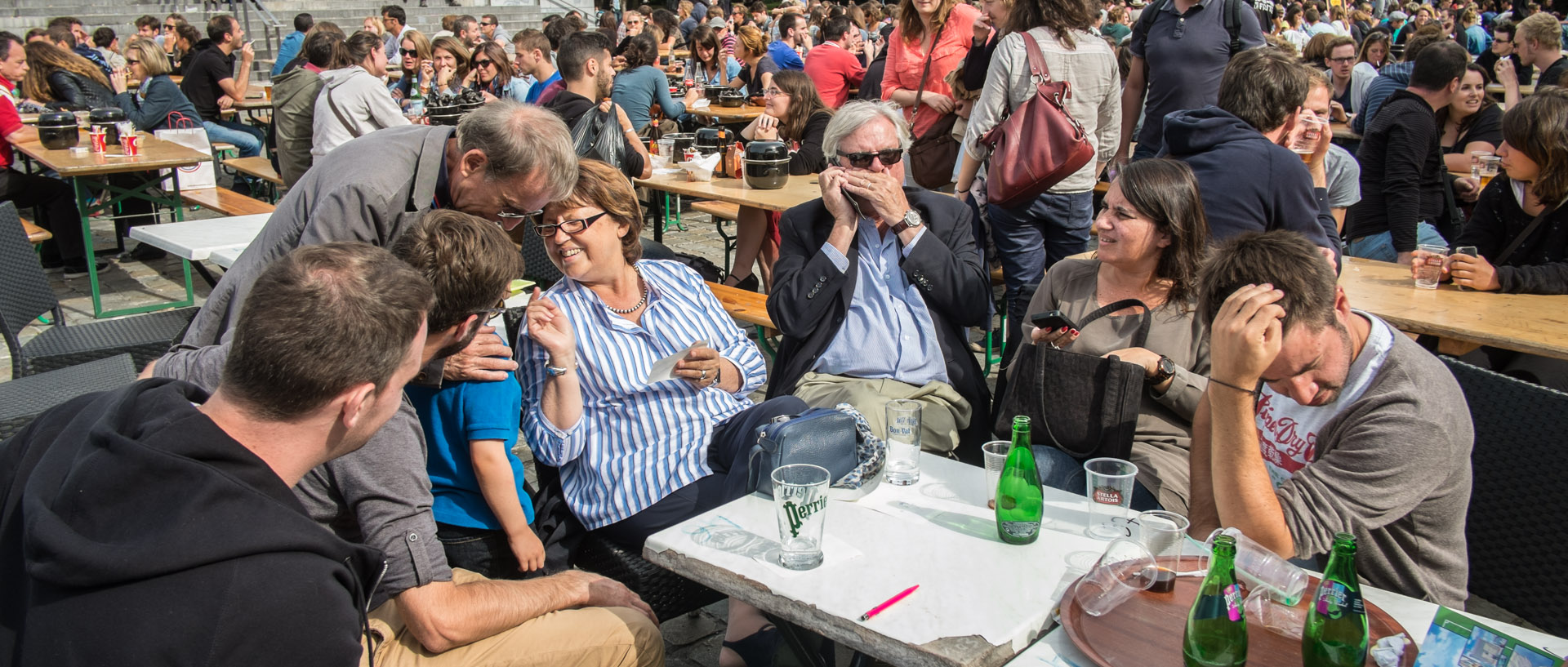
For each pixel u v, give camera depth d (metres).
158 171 7.29
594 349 2.76
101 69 9.09
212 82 10.14
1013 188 4.45
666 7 24.94
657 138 7.88
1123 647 1.62
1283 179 3.35
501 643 2.01
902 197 3.17
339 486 1.92
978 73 5.61
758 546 2.00
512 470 2.51
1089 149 4.36
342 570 1.42
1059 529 2.07
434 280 2.00
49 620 1.27
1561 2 18.42
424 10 21.34
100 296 6.79
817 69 8.84
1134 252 2.73
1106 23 12.05
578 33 6.56
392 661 1.97
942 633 1.67
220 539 1.29
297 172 6.81
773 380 3.38
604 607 2.15
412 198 2.66
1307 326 1.88
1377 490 1.93
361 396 1.45
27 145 7.04
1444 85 4.78
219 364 2.27
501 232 2.11
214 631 1.26
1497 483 2.27
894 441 2.34
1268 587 1.74
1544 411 2.17
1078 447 2.59
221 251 4.41
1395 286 3.66
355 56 6.91
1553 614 2.18
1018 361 2.69
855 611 1.74
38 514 1.30
